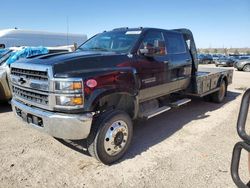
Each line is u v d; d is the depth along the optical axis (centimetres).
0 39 1603
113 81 382
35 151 425
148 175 356
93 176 353
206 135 510
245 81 1406
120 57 427
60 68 346
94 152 368
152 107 524
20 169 368
